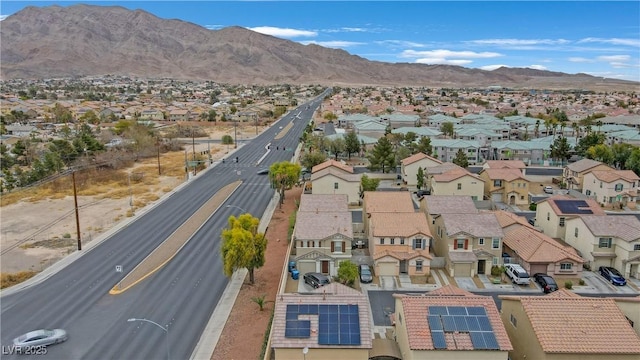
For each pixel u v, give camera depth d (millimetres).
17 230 74188
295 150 149375
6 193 97312
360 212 79750
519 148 124750
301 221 59125
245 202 89250
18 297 50688
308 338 33750
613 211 80938
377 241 56969
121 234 71375
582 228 59938
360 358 33594
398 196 66562
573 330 32875
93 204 89375
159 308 48156
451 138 143500
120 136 159875
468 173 83750
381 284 53781
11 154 130875
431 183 89500
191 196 94750
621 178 82812
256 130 195875
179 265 59250
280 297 37094
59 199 93438
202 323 45219
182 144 162125
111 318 46000
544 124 163375
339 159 130750
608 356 31719
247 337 42719
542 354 32031
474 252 56125
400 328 37219
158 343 41656
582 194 89938
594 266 57500
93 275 56250
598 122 171500
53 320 45594
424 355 32562
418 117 190250
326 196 67625
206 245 66312
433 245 63594
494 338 32969
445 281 54469
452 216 58750
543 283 52031
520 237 59219
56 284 53906
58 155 114062
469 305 35375
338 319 35125
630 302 36438
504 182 86312
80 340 41938
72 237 70250
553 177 107812
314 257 56531
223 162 132125
